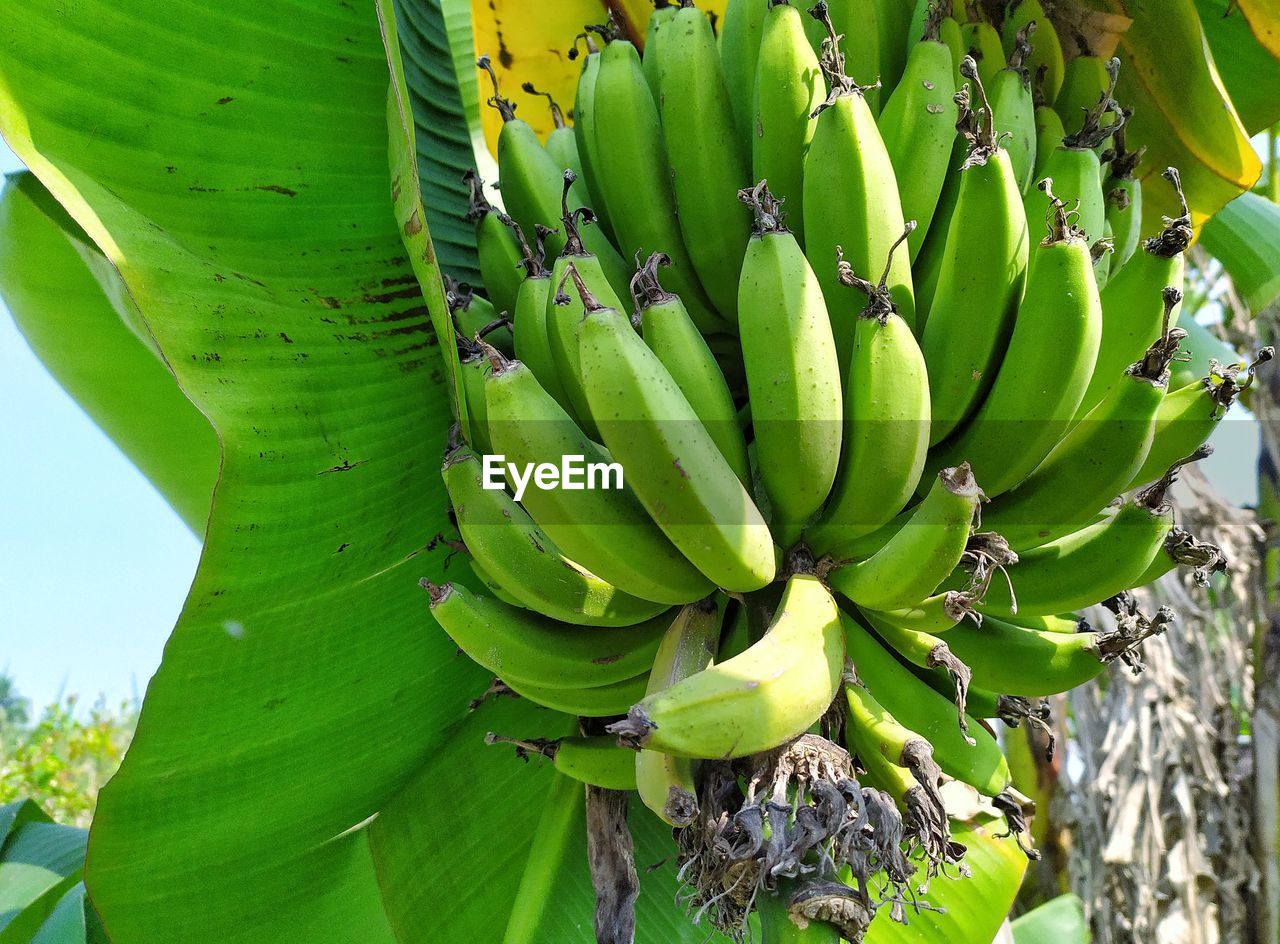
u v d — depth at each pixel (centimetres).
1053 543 52
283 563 58
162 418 95
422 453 64
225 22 62
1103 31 67
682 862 52
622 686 56
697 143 59
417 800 71
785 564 51
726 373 64
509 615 53
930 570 45
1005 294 49
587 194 69
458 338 59
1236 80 83
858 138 51
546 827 70
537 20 88
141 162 59
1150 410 48
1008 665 52
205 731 59
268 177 62
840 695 50
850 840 44
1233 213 95
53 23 57
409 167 55
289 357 59
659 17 64
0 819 80
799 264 48
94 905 59
